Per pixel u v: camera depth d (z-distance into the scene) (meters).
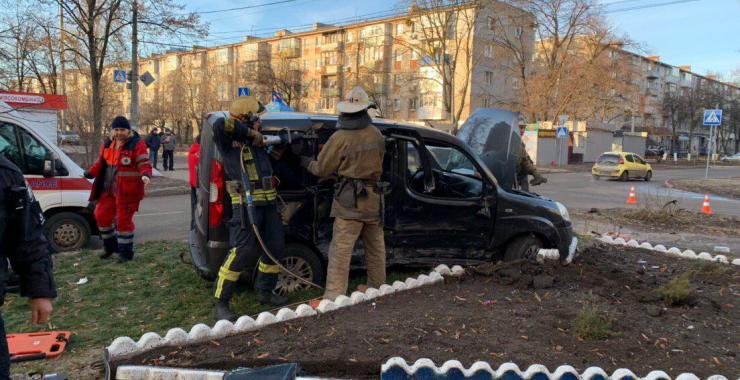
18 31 17.89
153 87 67.19
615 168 26.98
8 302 5.06
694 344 3.64
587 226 10.87
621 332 3.76
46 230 7.33
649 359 3.38
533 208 6.00
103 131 23.81
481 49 45.03
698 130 88.62
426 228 5.61
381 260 4.93
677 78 97.75
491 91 50.16
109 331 4.38
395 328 3.81
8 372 2.37
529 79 41.97
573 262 5.76
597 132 46.38
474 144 6.67
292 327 3.84
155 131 23.06
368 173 4.62
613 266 6.03
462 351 3.42
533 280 4.79
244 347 3.50
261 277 4.75
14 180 2.34
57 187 7.36
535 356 3.36
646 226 11.19
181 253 6.89
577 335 3.68
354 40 58.06
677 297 4.41
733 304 4.59
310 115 5.37
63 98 14.26
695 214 12.82
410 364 3.21
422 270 5.98
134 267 6.38
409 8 38.19
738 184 24.61
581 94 40.62
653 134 74.50
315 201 5.18
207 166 4.91
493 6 38.09
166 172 23.33
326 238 5.25
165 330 4.41
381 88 53.72
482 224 5.80
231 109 4.52
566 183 24.48
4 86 22.39
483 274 5.09
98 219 6.69
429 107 50.62
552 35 40.31
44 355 3.82
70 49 17.66
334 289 4.58
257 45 63.16
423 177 5.61
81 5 15.84
